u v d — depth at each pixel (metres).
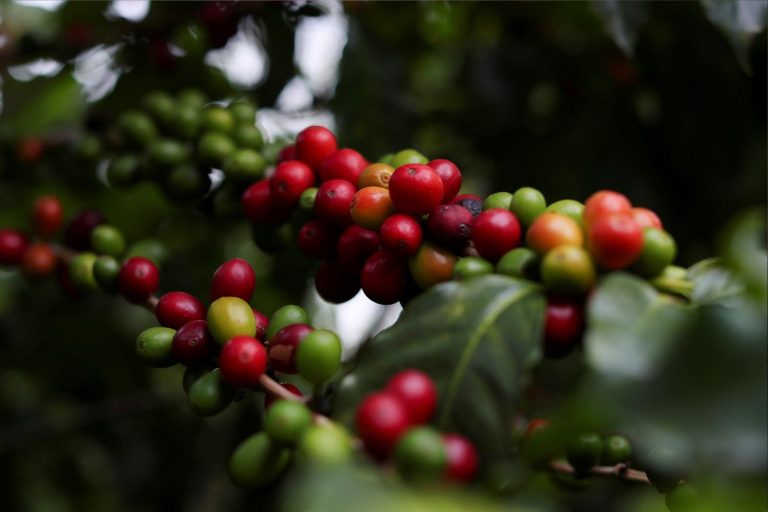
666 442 0.41
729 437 0.41
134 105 0.87
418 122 0.99
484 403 0.44
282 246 0.59
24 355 0.97
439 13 0.98
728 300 0.44
